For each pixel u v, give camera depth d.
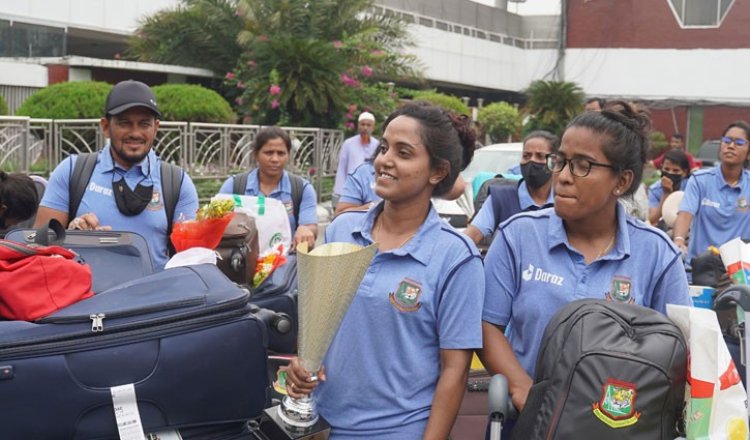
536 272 2.87
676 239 6.09
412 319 2.66
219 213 3.89
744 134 6.00
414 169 2.66
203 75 19.59
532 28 33.75
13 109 16.02
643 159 2.82
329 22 20.31
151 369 2.42
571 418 2.35
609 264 2.85
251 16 19.25
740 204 6.12
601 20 31.80
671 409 2.37
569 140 2.78
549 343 2.50
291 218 6.06
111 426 2.39
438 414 2.63
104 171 4.09
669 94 31.17
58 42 18.80
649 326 2.46
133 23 20.69
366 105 18.75
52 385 2.32
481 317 2.72
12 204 3.83
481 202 6.19
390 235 2.77
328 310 2.46
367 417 2.66
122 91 4.02
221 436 2.56
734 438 2.39
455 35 30.02
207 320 2.49
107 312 2.42
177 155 12.77
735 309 3.38
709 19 30.42
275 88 17.45
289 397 2.59
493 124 25.73
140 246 3.48
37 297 2.43
